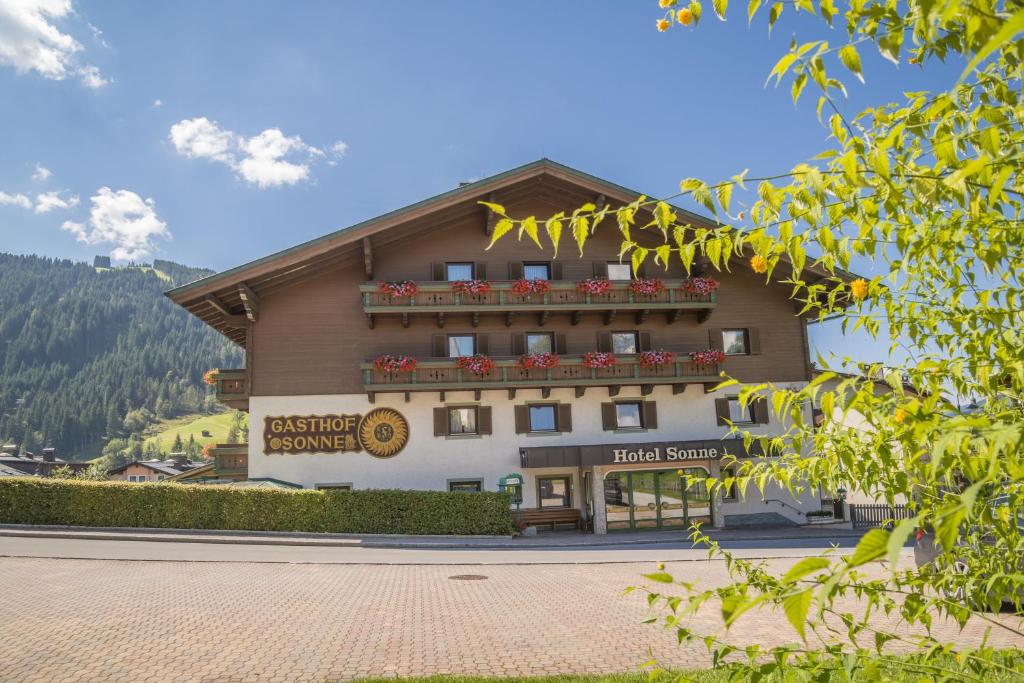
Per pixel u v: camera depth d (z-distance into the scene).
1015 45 1.53
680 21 2.39
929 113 1.86
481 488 25.36
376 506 21.84
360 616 10.09
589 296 25.92
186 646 8.31
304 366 25.12
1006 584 2.29
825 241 2.25
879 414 2.08
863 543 1.03
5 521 20.09
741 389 2.34
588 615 10.23
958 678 2.05
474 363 24.80
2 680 6.96
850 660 2.07
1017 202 2.15
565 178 25.50
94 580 12.61
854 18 1.99
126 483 20.75
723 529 25.56
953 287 2.62
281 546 19.41
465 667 7.48
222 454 26.27
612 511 25.48
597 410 26.44
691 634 2.28
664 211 2.38
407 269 26.20
